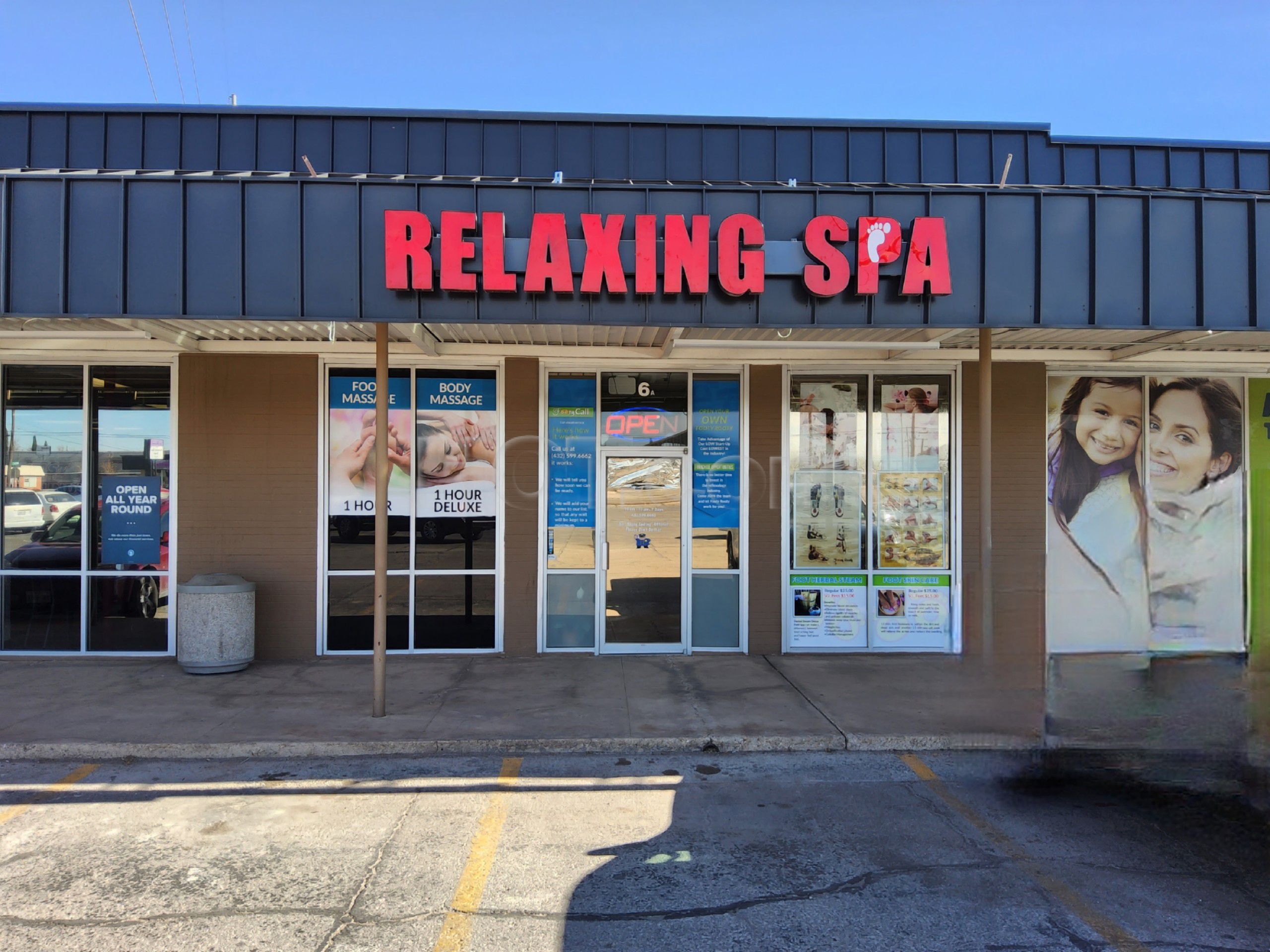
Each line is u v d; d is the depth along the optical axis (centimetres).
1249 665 788
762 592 932
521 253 659
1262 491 959
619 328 799
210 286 647
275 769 598
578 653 923
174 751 617
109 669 850
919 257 664
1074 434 955
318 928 382
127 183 646
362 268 654
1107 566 949
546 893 417
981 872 441
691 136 927
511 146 915
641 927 385
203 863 448
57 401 895
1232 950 367
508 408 916
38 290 643
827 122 934
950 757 627
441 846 472
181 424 891
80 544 897
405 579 912
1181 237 686
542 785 568
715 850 468
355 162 906
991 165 955
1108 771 589
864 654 934
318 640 899
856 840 481
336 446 908
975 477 945
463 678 820
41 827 496
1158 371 952
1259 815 520
